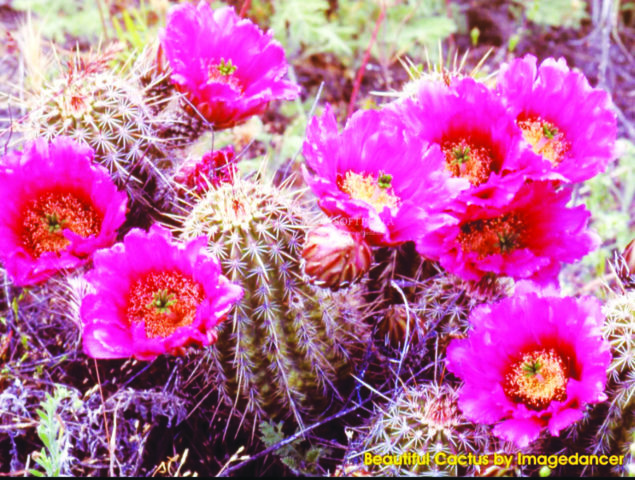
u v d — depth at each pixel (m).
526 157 0.61
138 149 0.66
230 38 0.68
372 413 0.67
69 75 0.67
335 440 0.67
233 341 0.63
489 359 0.61
